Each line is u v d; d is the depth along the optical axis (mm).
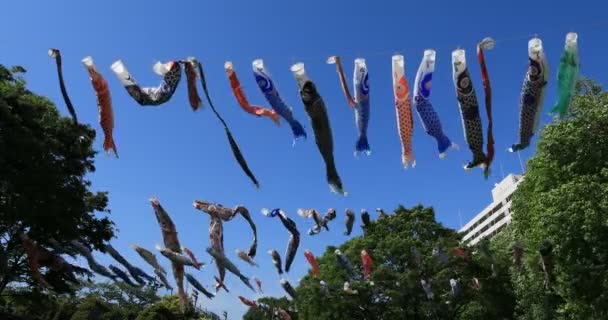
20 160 15609
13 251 17359
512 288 25281
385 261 27266
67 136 18297
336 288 26578
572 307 18797
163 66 7457
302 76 7234
